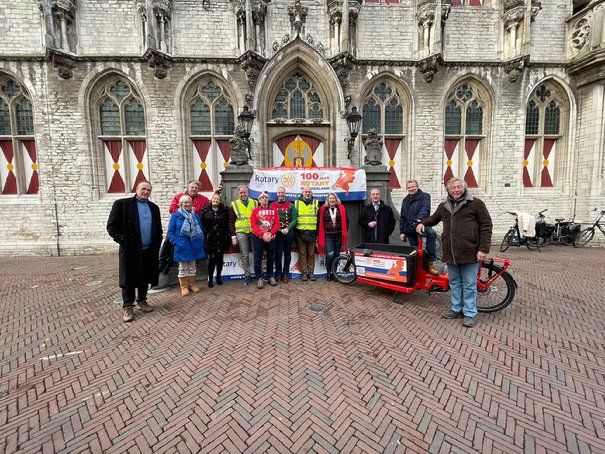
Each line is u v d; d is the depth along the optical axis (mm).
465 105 10219
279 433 2191
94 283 6223
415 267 4570
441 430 2207
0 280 6504
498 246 10109
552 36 10086
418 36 9812
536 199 10383
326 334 3713
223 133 9875
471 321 3900
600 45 9203
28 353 3408
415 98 9906
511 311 4445
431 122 10016
